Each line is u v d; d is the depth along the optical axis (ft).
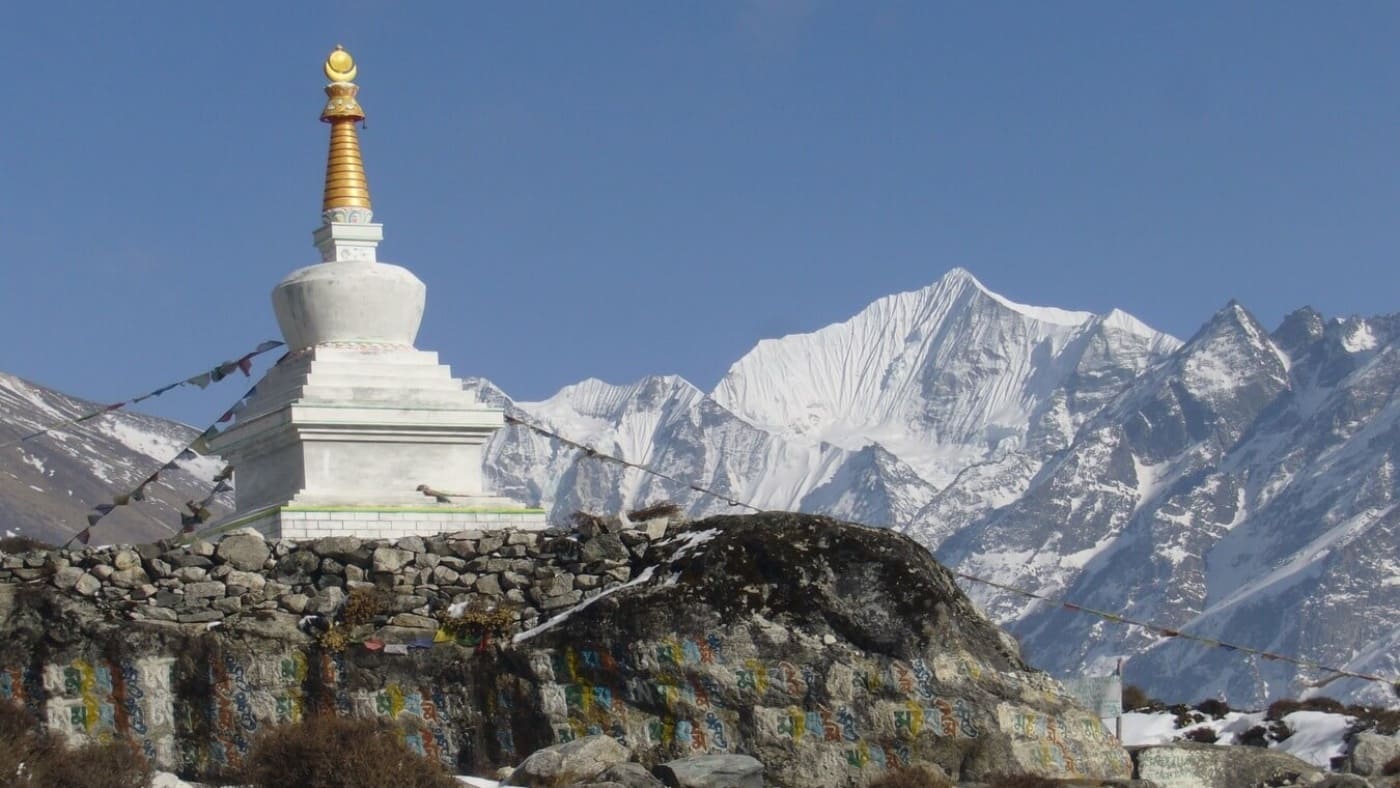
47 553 123.44
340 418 135.95
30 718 117.80
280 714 121.39
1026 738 121.19
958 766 119.96
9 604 121.29
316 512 132.98
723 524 126.62
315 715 118.62
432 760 115.96
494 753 121.60
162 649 121.08
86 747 111.45
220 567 124.98
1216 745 130.72
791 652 120.78
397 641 123.75
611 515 131.54
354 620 123.65
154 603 123.03
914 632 121.29
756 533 124.06
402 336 143.74
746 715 120.06
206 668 121.08
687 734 119.96
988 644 125.29
